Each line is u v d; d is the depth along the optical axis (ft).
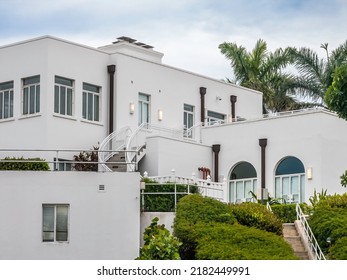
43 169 138.21
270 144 172.65
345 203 144.36
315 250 130.21
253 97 200.64
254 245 125.59
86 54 168.86
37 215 128.98
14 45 166.61
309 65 216.33
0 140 166.20
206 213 133.39
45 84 161.58
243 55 232.32
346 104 141.28
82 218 129.59
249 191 168.55
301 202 167.63
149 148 168.66
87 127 167.32
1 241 128.47
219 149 178.70
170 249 122.01
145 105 178.09
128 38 188.03
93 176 130.41
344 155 170.81
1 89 168.14
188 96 186.29
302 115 169.37
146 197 135.85
